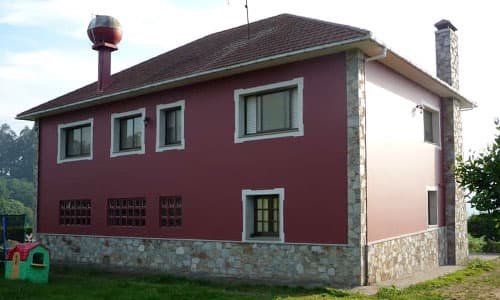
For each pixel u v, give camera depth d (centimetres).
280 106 1226
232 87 1297
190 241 1358
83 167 1689
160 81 1390
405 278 1211
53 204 1786
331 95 1129
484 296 983
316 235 1125
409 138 1370
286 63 1199
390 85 1273
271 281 1152
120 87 1577
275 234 1213
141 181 1502
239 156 1270
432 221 1520
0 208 4969
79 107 1683
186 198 1379
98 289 1041
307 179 1150
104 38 1717
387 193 1214
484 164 631
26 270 1184
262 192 1220
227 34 1700
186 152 1388
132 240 1506
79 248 1669
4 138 7006
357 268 1063
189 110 1391
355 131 1088
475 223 2117
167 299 910
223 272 1277
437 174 1552
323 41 1096
